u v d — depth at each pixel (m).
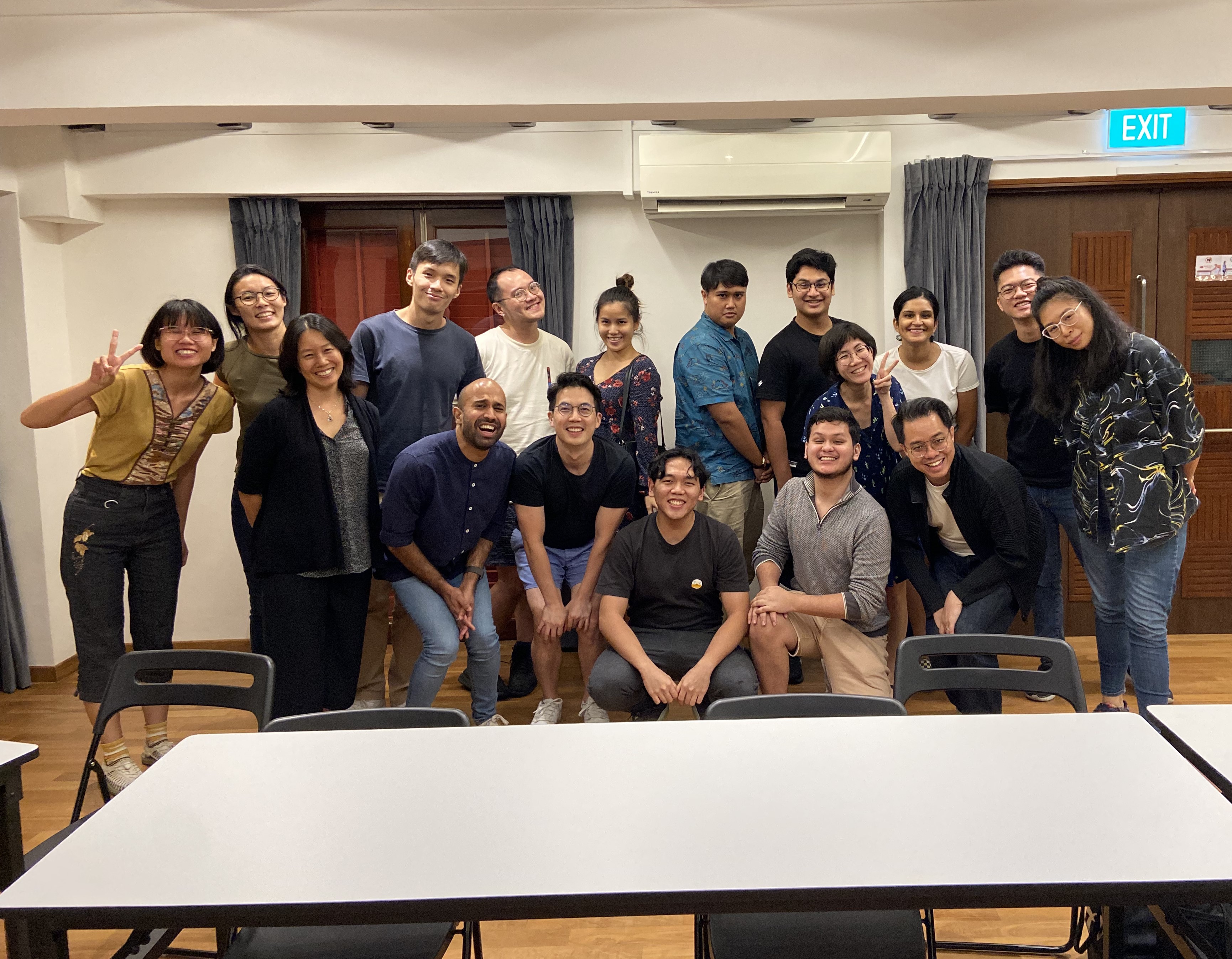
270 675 2.23
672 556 3.20
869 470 3.53
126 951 1.84
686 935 2.53
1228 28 3.01
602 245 4.74
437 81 3.04
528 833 1.52
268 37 3.01
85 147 4.44
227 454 4.77
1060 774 1.68
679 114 3.23
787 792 1.63
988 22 3.03
